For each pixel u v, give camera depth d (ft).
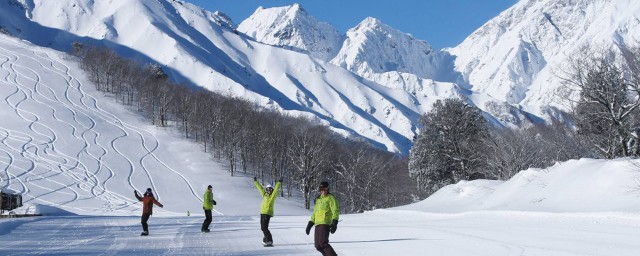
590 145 140.26
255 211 260.62
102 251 43.70
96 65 494.59
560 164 101.40
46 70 487.61
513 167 173.17
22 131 342.23
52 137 339.77
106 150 334.03
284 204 278.67
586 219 64.95
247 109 423.64
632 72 112.78
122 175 296.10
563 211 76.69
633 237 47.14
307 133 322.75
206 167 328.90
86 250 44.21
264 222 49.73
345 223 87.76
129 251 44.01
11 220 81.61
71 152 319.68
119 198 254.88
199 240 55.06
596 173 84.43
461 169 200.75
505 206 96.43
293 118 501.97
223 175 319.27
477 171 195.21
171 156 343.05
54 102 409.69
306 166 277.03
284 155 317.63
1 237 54.65
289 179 308.40
